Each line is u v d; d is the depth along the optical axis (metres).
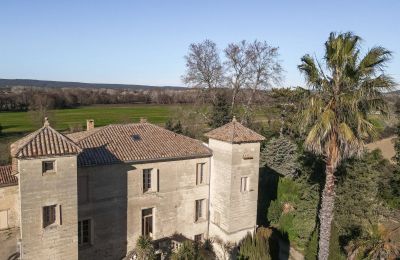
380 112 19.67
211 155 31.20
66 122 83.56
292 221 33.91
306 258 25.53
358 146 19.06
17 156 20.12
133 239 27.83
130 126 31.83
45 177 21.11
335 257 22.92
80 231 25.55
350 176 31.64
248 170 30.39
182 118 64.69
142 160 27.19
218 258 30.09
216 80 60.16
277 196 38.47
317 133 19.58
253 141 30.27
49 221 21.78
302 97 20.86
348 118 19.56
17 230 31.48
